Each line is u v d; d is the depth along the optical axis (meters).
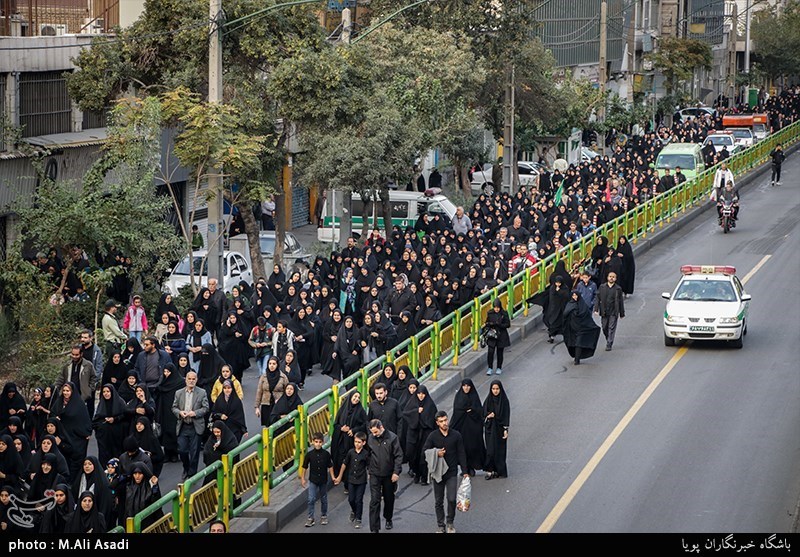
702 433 30.39
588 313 38.03
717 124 104.38
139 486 22.28
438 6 66.50
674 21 136.25
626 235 57.31
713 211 70.81
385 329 34.81
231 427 26.78
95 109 45.78
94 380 29.11
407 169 51.66
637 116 96.38
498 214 56.44
